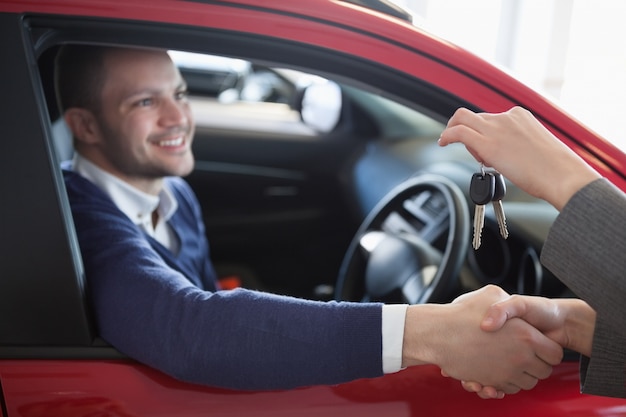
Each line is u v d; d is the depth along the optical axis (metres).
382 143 2.17
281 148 2.17
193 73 2.61
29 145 0.83
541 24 4.01
